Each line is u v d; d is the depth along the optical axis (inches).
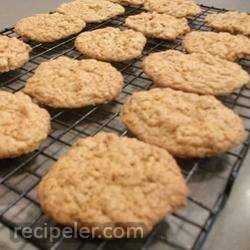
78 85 10.2
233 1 19.0
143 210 6.6
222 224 7.6
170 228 7.0
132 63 12.5
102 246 6.5
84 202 6.7
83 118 9.6
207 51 12.3
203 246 6.8
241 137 8.5
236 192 8.2
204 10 16.8
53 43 13.6
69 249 6.6
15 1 18.5
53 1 18.8
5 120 8.7
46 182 7.2
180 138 8.2
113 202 6.7
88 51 12.2
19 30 13.4
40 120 8.9
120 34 13.2
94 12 15.1
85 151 7.9
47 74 10.7
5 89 10.8
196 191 7.7
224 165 8.4
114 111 10.2
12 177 8.0
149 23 14.2
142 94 9.8
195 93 10.1
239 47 12.5
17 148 8.1
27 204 7.4
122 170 7.3
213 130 8.4
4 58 11.2
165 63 11.4
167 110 9.0
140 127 8.7
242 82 10.5
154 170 7.3
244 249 7.2
